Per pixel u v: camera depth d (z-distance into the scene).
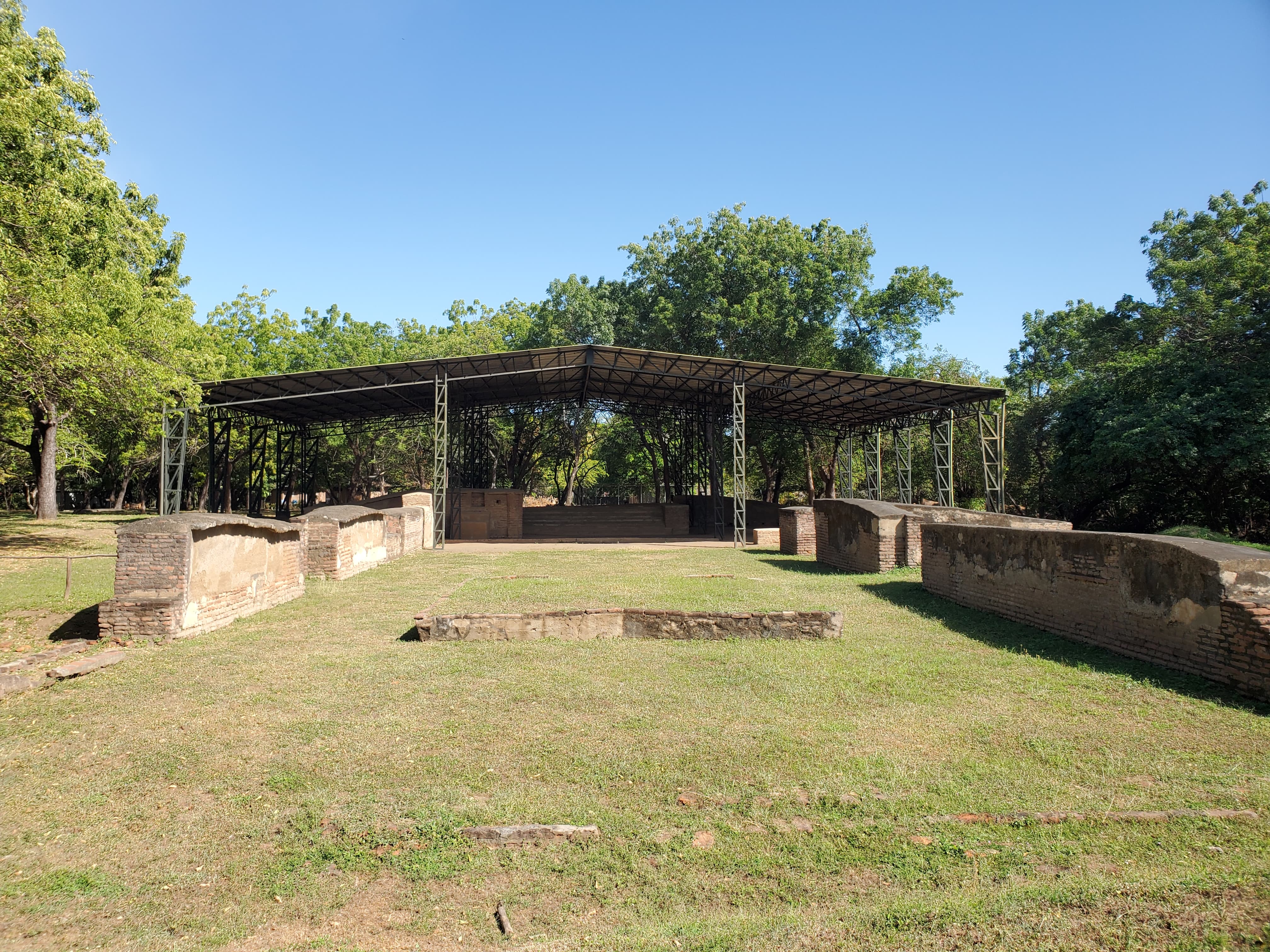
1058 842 3.39
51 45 14.65
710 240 34.66
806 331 33.84
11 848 3.58
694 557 17.78
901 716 5.15
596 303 37.22
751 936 2.74
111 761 4.57
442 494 23.28
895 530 13.09
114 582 8.67
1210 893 2.89
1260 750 4.41
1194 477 22.97
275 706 5.54
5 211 13.09
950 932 2.72
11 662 6.64
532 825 3.62
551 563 16.30
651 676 6.16
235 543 8.97
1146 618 6.36
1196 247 26.47
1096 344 29.50
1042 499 31.50
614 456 45.41
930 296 33.16
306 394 23.34
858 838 3.48
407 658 6.86
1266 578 5.54
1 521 22.52
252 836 3.64
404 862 3.38
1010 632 7.83
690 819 3.69
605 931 2.86
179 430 26.27
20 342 13.25
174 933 2.94
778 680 6.02
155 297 20.30
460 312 47.22
